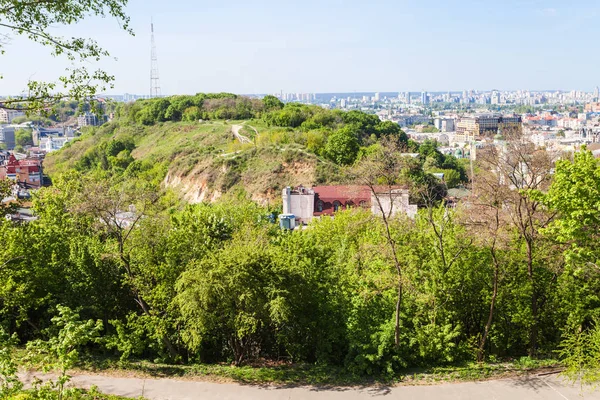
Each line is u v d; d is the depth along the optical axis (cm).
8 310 2620
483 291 2503
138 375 2383
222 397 2197
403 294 2536
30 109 1784
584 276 2386
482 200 2464
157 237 2612
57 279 2677
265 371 2388
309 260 2581
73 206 2631
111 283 2680
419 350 2425
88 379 2339
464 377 2330
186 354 2608
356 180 2614
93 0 1820
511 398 2177
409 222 2692
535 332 2502
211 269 2280
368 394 2206
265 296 2292
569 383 2281
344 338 2492
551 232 2130
